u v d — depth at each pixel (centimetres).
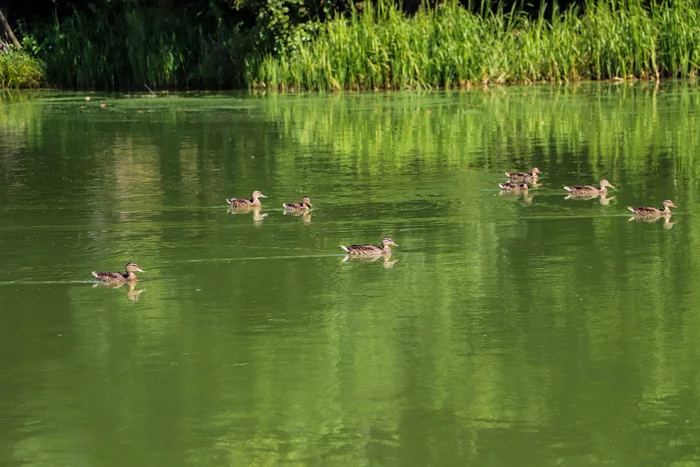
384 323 1308
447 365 1169
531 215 1886
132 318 1340
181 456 970
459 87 4372
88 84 4822
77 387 1125
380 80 4350
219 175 2358
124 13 4903
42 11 5431
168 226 1847
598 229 1770
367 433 1009
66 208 2017
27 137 3067
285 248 1680
